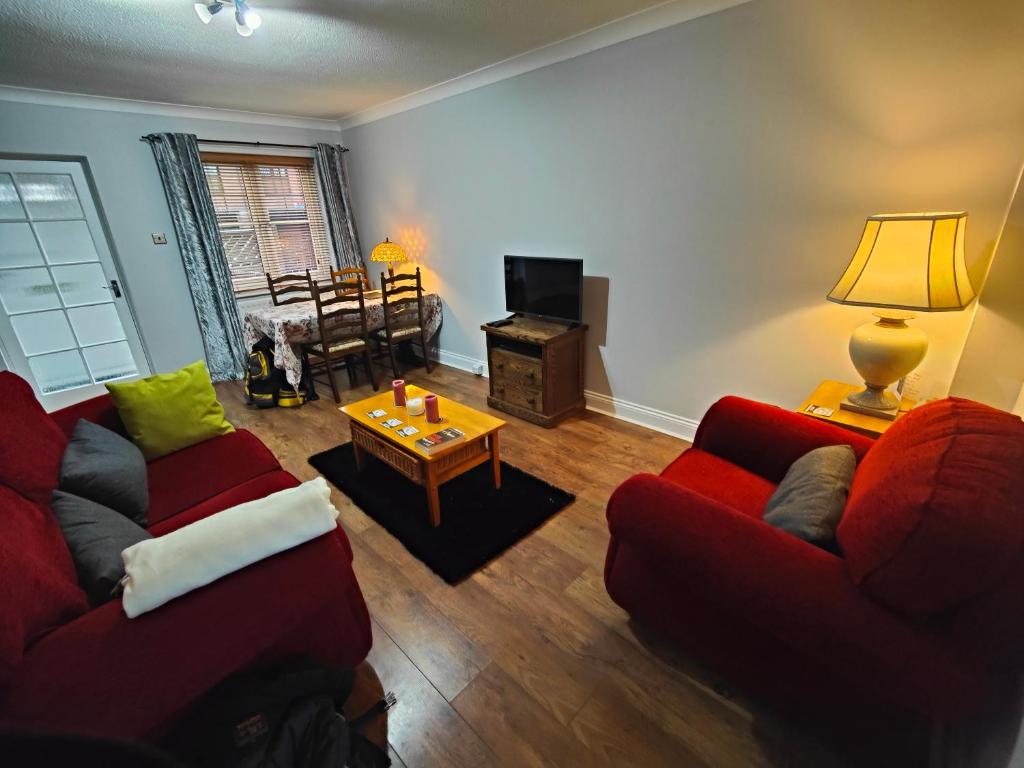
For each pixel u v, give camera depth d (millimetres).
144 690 844
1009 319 1545
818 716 1098
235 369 4234
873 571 872
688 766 1183
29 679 769
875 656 872
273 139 4246
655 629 1412
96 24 2119
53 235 3389
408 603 1705
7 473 1161
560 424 3111
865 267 1551
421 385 3953
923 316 1853
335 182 4605
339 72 3000
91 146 3385
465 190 3646
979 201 1668
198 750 972
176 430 1982
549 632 1575
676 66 2281
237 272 4293
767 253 2242
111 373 3805
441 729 1280
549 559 1908
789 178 2088
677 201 2479
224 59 2648
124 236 3625
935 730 988
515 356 3094
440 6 2123
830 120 1922
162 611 918
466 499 2291
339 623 1295
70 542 1159
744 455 1740
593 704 1337
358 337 3689
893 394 1827
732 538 1074
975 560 755
